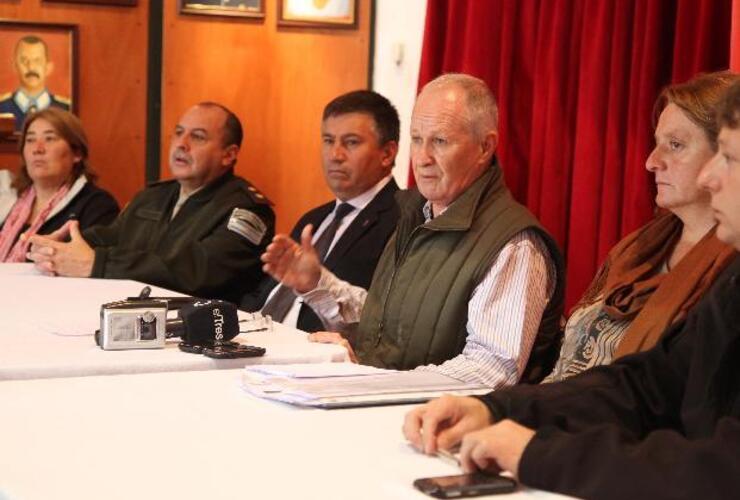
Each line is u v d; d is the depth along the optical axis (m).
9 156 5.59
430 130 2.86
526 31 4.33
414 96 5.39
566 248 4.16
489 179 2.88
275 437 1.72
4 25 5.53
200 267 4.18
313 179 5.74
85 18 5.62
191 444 1.66
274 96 5.69
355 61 5.64
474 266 2.75
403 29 5.45
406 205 3.05
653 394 1.86
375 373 2.22
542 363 2.84
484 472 1.52
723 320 1.74
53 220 4.78
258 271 4.32
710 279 2.41
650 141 3.74
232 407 1.92
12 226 4.86
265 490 1.43
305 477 1.50
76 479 1.47
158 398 1.98
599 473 1.42
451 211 2.84
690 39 3.60
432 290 2.81
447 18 4.67
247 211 4.30
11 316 2.86
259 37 5.68
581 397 1.82
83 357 2.28
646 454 1.43
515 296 2.68
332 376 2.16
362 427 1.80
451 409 1.70
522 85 4.38
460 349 2.78
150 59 5.68
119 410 1.88
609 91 3.91
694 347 1.80
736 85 1.61
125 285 3.64
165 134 5.70
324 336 2.68
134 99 5.69
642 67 3.74
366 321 2.98
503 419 1.73
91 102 5.66
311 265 3.07
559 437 1.48
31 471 1.50
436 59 4.72
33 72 5.58
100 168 5.68
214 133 4.38
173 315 2.90
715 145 2.45
